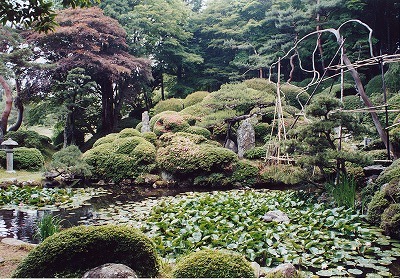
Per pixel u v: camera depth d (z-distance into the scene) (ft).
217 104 33.17
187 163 29.50
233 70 57.93
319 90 45.37
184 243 11.50
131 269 7.26
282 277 8.22
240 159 31.40
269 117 38.58
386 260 10.53
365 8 45.14
